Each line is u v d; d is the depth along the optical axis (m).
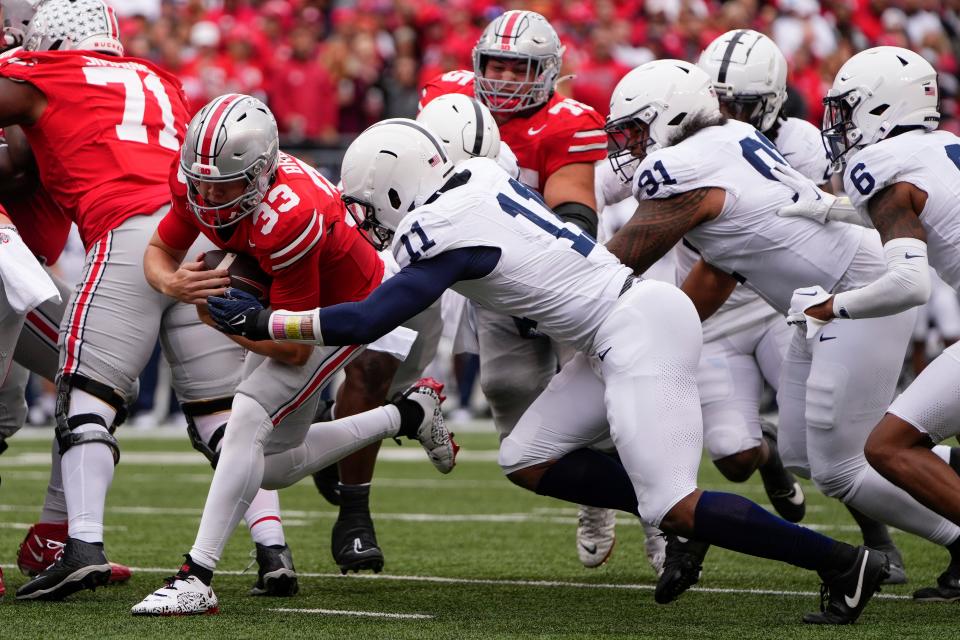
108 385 13.03
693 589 14.19
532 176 16.12
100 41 13.98
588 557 15.62
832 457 13.27
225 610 12.50
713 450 15.23
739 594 13.83
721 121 13.33
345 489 15.06
